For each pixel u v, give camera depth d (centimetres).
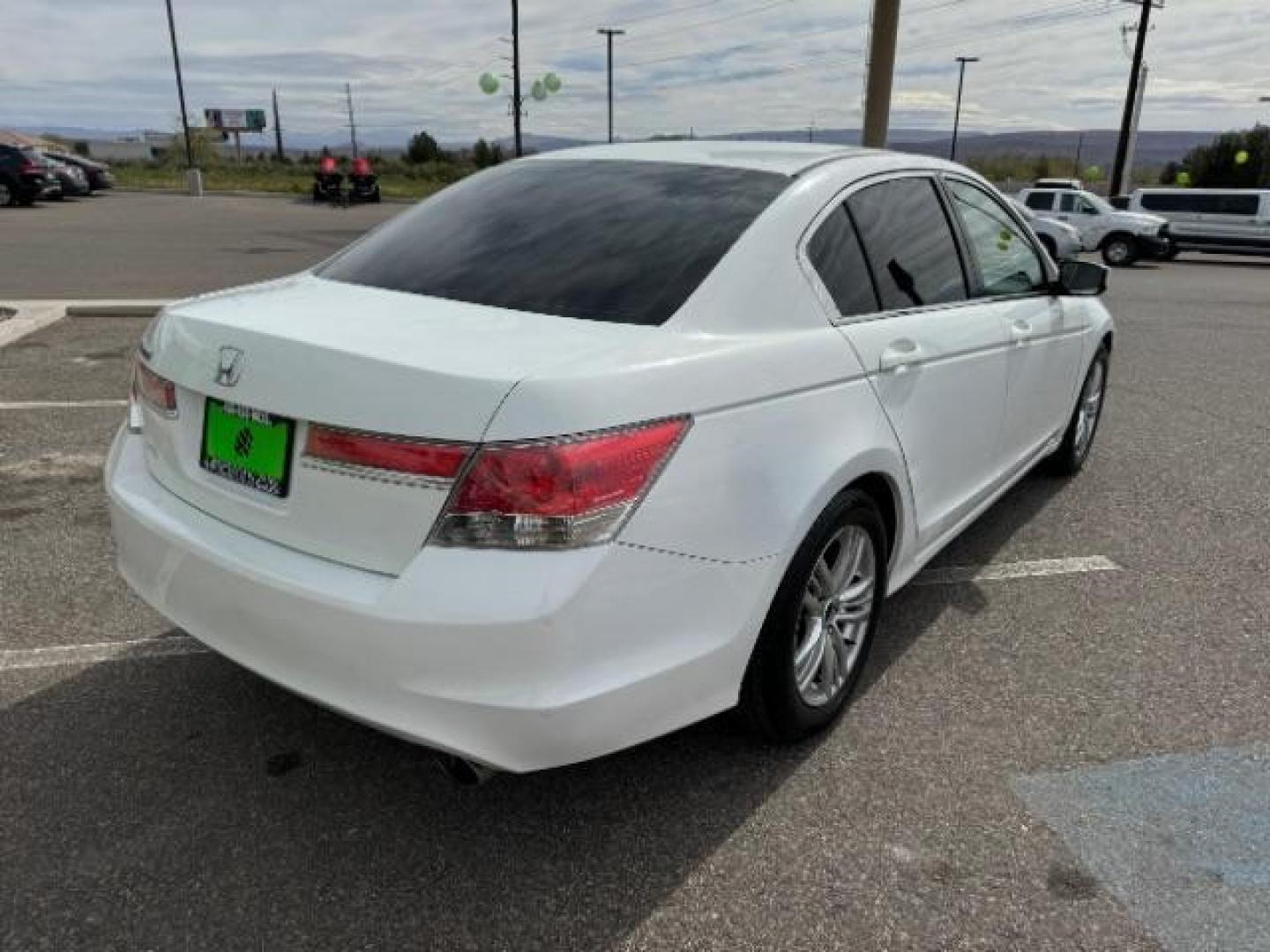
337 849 243
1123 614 377
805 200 286
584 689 207
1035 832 253
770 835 251
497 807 259
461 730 204
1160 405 721
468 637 198
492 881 234
